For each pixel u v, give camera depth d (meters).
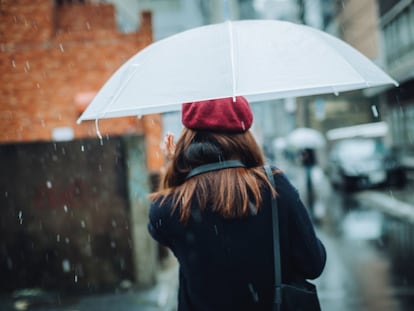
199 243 1.86
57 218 7.41
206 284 1.86
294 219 1.87
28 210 7.41
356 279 7.19
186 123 1.96
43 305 6.63
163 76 2.00
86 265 7.38
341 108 30.62
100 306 6.45
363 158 18.62
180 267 1.95
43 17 11.52
